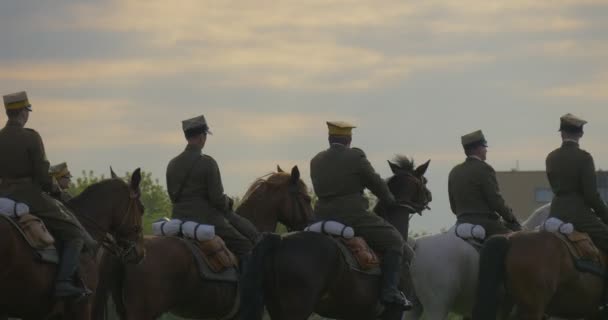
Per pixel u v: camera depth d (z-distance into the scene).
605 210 16.00
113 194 13.95
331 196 15.00
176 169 15.37
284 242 14.02
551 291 15.44
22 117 13.30
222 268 14.91
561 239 15.73
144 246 14.13
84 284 13.27
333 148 15.12
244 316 13.76
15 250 12.56
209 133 15.56
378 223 15.00
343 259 14.34
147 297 14.01
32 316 13.10
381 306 14.99
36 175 13.16
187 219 15.19
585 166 15.99
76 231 13.22
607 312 16.12
